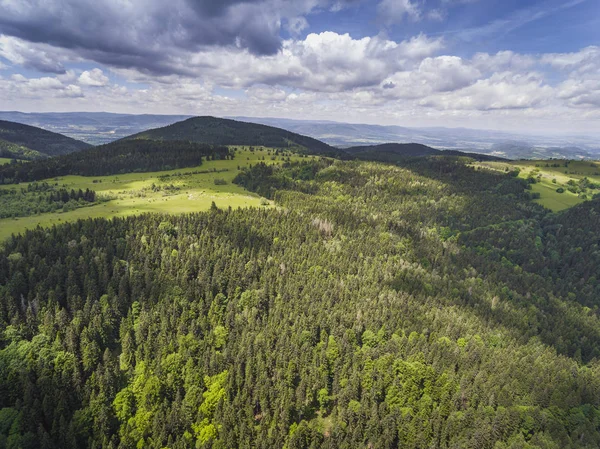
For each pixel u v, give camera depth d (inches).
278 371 5177.2
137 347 5393.7
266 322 6107.3
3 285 5526.6
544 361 6210.6
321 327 6107.3
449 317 6840.6
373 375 5260.8
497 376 5442.9
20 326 5007.4
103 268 6166.3
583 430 4766.2
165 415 4648.1
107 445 4350.4
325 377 5295.3
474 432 4517.7
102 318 5482.3
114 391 4830.2
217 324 5974.4
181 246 7308.1
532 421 4697.3
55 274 5757.9
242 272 6939.0
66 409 4480.8
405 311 6791.3
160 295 6003.9
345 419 4798.2
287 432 4635.8
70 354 4909.0
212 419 4653.1
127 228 7731.3
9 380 4505.4
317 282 7170.3
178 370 5073.8
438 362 5570.9
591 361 6870.1
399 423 4692.4
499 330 7022.6
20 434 4074.8
